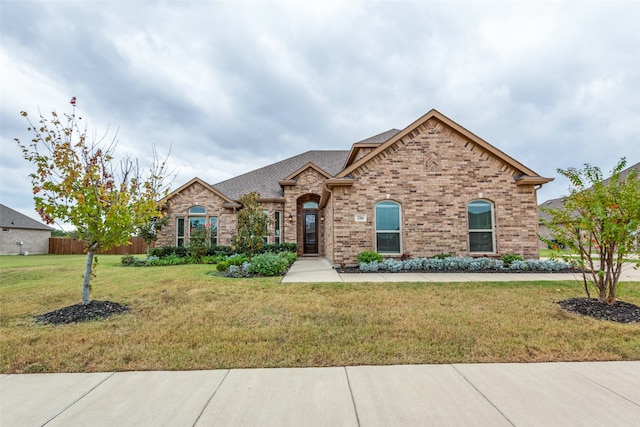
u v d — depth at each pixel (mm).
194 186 18312
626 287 8125
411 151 12242
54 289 8641
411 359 3889
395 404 2885
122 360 3916
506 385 3248
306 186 18859
